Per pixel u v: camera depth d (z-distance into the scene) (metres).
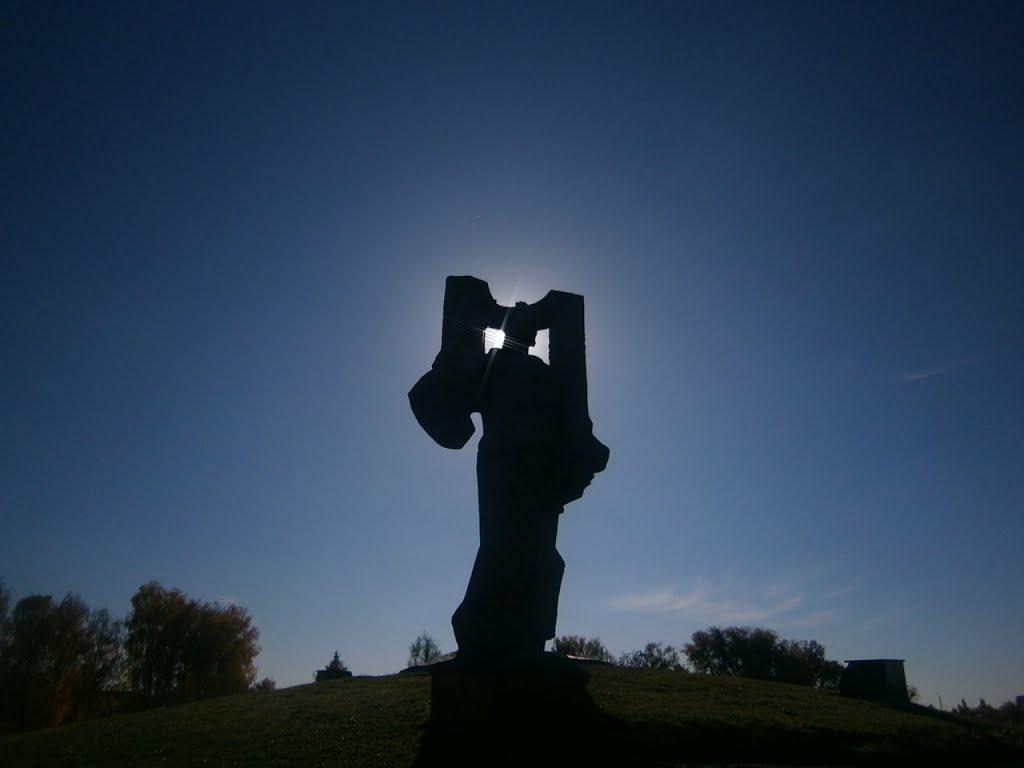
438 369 24.86
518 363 24.58
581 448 23.64
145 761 19.19
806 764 18.41
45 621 61.88
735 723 20.00
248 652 70.38
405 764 17.55
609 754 17.80
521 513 22.45
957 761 19.78
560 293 25.75
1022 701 54.12
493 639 21.12
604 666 28.78
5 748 22.45
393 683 26.98
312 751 18.81
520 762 17.22
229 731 21.48
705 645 82.19
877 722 22.02
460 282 25.84
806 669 77.62
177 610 69.19
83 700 61.81
